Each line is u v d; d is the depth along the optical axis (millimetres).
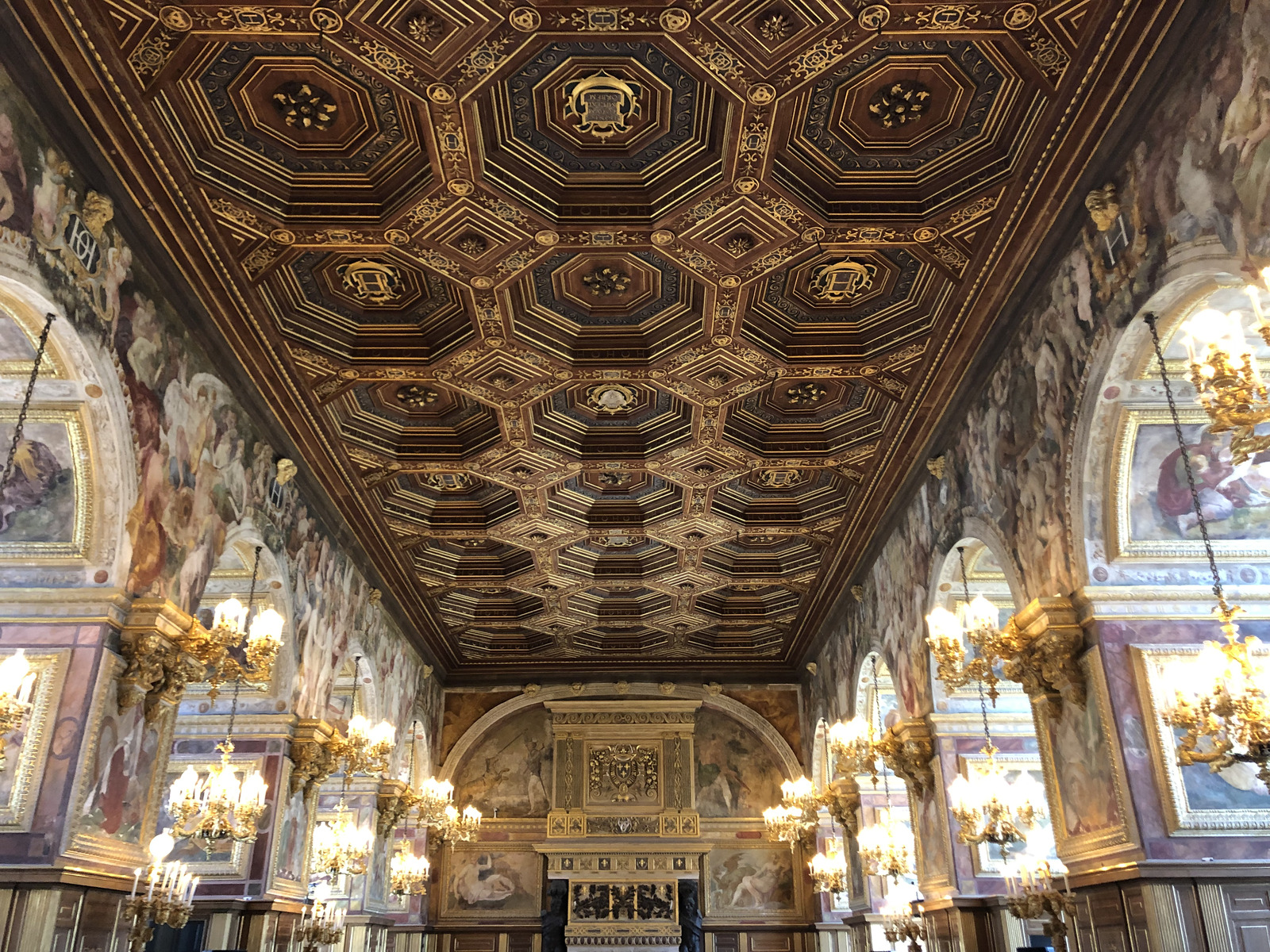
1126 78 8016
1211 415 5914
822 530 18719
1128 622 9289
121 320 9219
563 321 12688
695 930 24750
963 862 14094
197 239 9969
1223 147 6945
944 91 8984
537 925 25234
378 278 11641
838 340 12891
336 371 12938
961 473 13297
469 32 8031
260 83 8719
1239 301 8094
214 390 11516
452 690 26938
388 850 21578
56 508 9180
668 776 26016
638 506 18375
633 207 10289
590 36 8164
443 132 9039
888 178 9977
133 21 7703
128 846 9227
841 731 15875
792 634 24906
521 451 15594
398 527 18188
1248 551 9438
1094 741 9305
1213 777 8695
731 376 13492
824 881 21750
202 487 11117
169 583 10164
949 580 14266
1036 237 10000
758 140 9242
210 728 14391
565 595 22406
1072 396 9602
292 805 14727
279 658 14594
